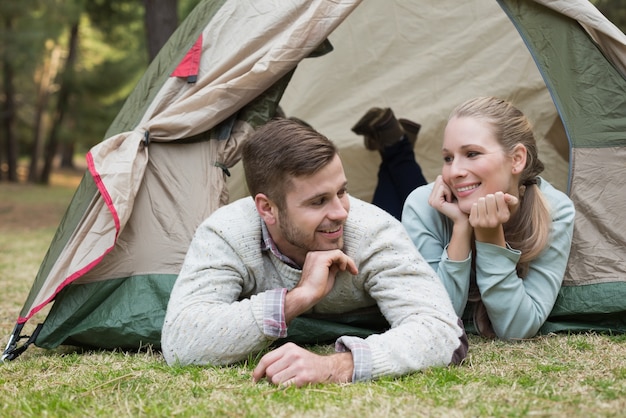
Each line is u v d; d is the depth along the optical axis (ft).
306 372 6.01
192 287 6.79
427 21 13.38
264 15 9.13
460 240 7.68
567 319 8.41
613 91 8.80
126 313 8.17
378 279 6.86
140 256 8.52
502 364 6.80
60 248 8.66
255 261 6.92
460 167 7.59
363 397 5.61
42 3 41.09
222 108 8.86
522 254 7.79
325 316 7.86
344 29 13.67
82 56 56.18
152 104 9.11
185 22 9.61
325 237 6.54
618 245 8.42
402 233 7.04
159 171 8.84
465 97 13.00
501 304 7.66
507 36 12.83
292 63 8.88
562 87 8.86
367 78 13.82
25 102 60.18
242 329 6.43
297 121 6.61
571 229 8.13
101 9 39.58
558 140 11.64
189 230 8.64
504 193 7.57
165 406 5.64
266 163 6.39
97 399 5.98
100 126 52.06
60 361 7.64
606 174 8.61
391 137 12.35
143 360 7.47
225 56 9.07
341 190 6.55
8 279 14.60
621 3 22.34
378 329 8.16
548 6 8.94
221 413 5.42
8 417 5.57
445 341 6.52
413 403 5.49
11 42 42.45
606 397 5.58
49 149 56.85
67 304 8.48
